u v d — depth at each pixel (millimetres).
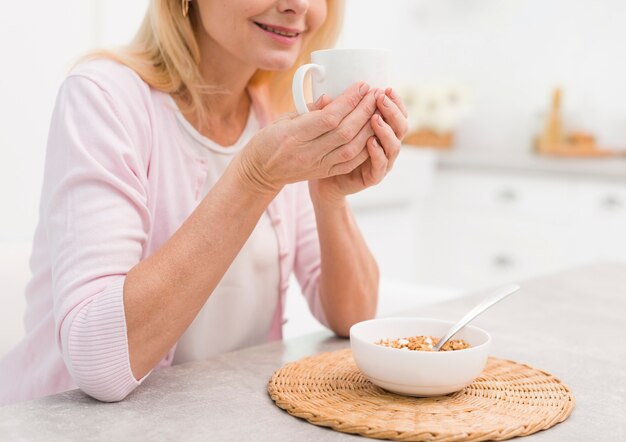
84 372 736
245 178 781
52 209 844
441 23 4035
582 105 3623
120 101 945
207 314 1082
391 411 690
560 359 911
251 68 1097
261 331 1177
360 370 755
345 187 965
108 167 865
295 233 1216
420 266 3625
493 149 3924
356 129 767
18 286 1392
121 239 823
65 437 632
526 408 707
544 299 1245
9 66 1812
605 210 2990
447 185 3494
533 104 3773
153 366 778
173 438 633
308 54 1206
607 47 3533
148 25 1083
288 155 763
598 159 3354
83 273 791
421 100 3684
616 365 891
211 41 1061
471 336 795
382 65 786
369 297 1072
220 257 786
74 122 886
